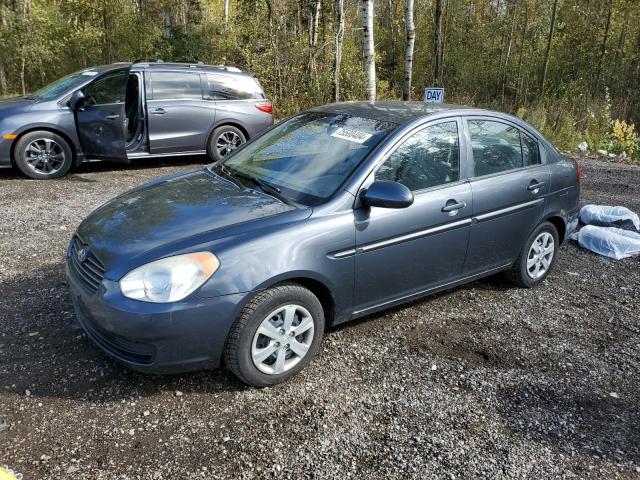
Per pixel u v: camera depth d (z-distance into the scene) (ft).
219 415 9.70
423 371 11.39
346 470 8.57
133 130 28.48
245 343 9.92
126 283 9.34
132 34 62.49
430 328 13.21
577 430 9.89
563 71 80.48
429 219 12.32
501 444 9.38
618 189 29.43
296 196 11.46
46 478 8.09
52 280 14.69
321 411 9.94
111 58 63.57
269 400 10.18
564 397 10.83
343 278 11.14
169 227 10.34
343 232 10.93
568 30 83.87
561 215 15.88
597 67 77.25
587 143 45.75
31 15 58.54
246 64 55.06
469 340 12.77
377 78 73.10
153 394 10.16
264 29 55.47
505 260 14.74
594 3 81.51
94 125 25.70
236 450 8.87
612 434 9.86
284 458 8.75
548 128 48.24
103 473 8.26
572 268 17.87
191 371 9.91
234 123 30.42
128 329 9.21
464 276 13.83
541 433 9.73
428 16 83.66
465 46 83.87
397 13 83.97
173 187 12.50
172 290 9.29
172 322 9.25
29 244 17.28
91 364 10.96
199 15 63.36
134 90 28.14
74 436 8.99
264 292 10.03
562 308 14.84
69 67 65.26
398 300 12.59
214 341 9.68
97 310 9.49
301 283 10.83
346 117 13.55
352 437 9.32
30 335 11.89
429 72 80.69
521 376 11.46
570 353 12.53
